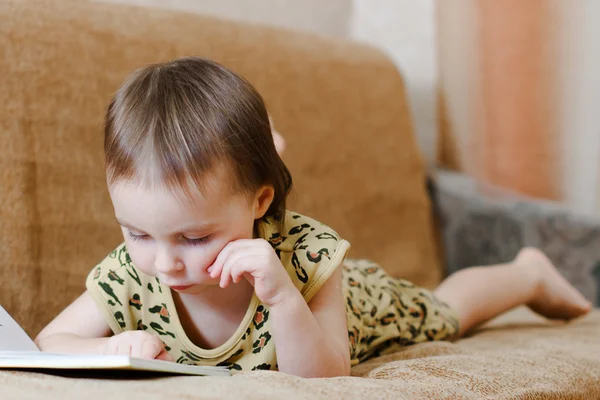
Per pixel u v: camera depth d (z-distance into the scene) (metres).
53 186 1.13
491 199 1.81
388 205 1.73
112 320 0.90
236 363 0.89
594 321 1.41
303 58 1.60
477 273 1.33
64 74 1.17
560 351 1.04
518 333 1.27
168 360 0.77
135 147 0.73
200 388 0.65
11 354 0.75
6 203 1.07
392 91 1.79
